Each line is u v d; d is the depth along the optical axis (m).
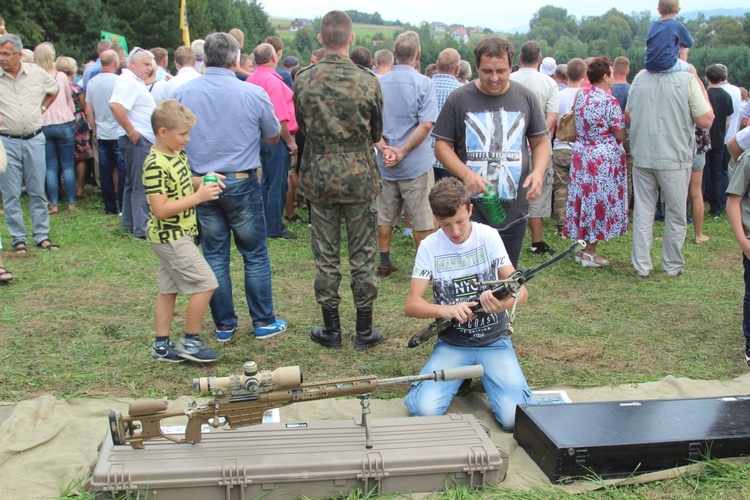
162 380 3.96
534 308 5.34
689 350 4.54
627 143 8.29
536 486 2.89
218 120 4.18
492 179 4.16
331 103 4.06
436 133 4.28
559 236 7.75
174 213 3.83
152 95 7.29
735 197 4.14
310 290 5.67
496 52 3.94
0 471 3.00
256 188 4.41
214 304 4.46
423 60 24.56
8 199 6.25
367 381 2.85
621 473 2.97
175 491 2.66
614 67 7.85
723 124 8.30
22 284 5.52
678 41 5.74
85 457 3.11
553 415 3.20
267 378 2.75
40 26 25.97
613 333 4.82
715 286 5.92
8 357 4.16
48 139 7.88
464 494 2.78
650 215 6.15
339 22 4.07
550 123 6.62
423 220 5.85
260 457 2.77
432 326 3.57
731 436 3.05
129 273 5.91
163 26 30.59
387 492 2.80
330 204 4.23
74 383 3.88
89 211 8.37
